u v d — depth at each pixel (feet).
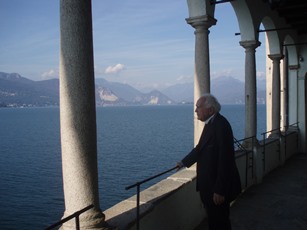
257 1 27.94
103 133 333.21
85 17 10.21
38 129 416.67
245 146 27.48
